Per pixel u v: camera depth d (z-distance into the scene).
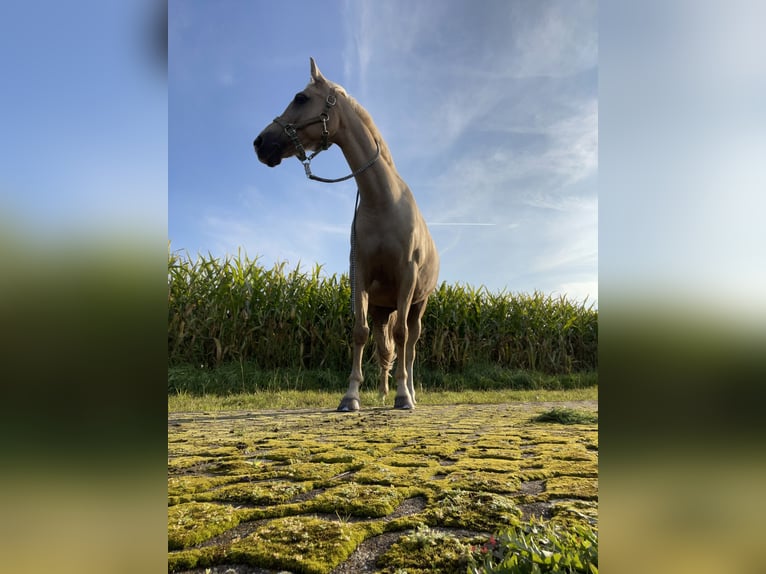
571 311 9.92
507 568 0.87
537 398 5.75
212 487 1.42
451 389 7.62
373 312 4.74
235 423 3.01
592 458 1.83
